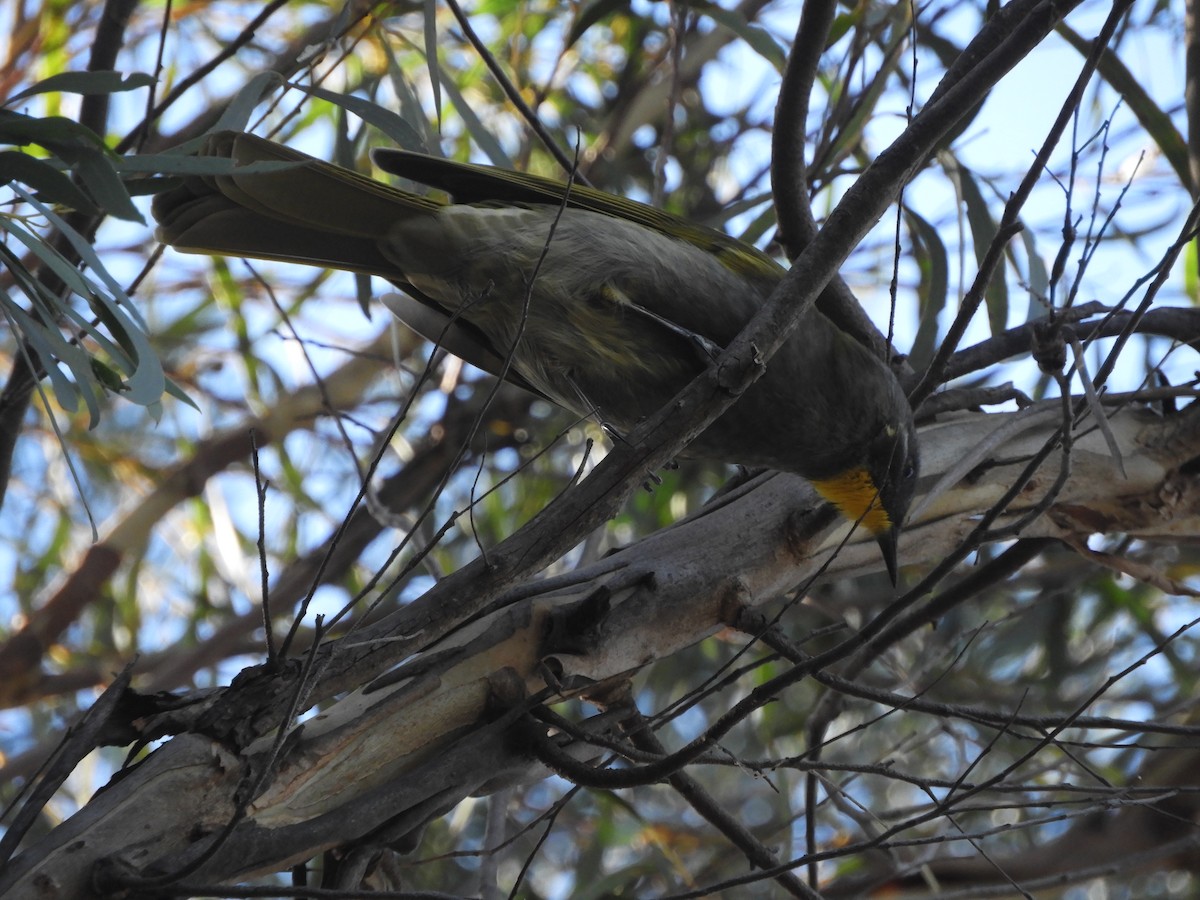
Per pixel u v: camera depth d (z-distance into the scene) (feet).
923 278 30.89
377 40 34.22
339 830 16.25
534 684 18.49
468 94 37.06
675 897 16.71
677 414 16.65
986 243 27.48
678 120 39.65
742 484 23.17
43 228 21.26
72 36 33.91
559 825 36.29
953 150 27.63
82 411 39.24
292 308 38.29
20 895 13.75
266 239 23.40
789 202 21.93
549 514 16.53
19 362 22.44
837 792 22.65
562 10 37.14
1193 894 35.27
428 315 25.57
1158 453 23.36
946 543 23.29
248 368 36.94
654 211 24.35
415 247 22.98
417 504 37.22
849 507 22.99
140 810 14.73
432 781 17.17
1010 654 36.37
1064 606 36.11
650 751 19.90
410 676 17.89
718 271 23.09
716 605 19.98
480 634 18.49
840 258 17.24
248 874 15.57
